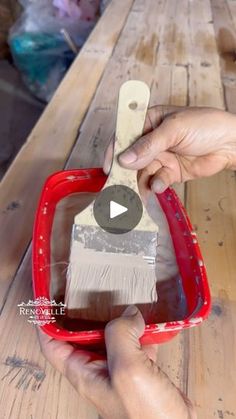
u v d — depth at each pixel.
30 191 0.79
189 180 0.84
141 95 0.54
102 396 0.45
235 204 0.81
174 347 0.56
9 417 0.48
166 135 0.65
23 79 2.36
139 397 0.43
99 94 1.12
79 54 1.31
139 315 0.49
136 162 0.55
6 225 0.71
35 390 0.51
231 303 0.63
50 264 0.59
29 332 0.56
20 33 2.19
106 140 0.95
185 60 1.34
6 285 0.62
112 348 0.44
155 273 0.58
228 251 0.71
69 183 0.69
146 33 1.50
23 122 2.20
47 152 0.89
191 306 0.55
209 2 1.85
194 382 0.53
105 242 0.55
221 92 1.18
